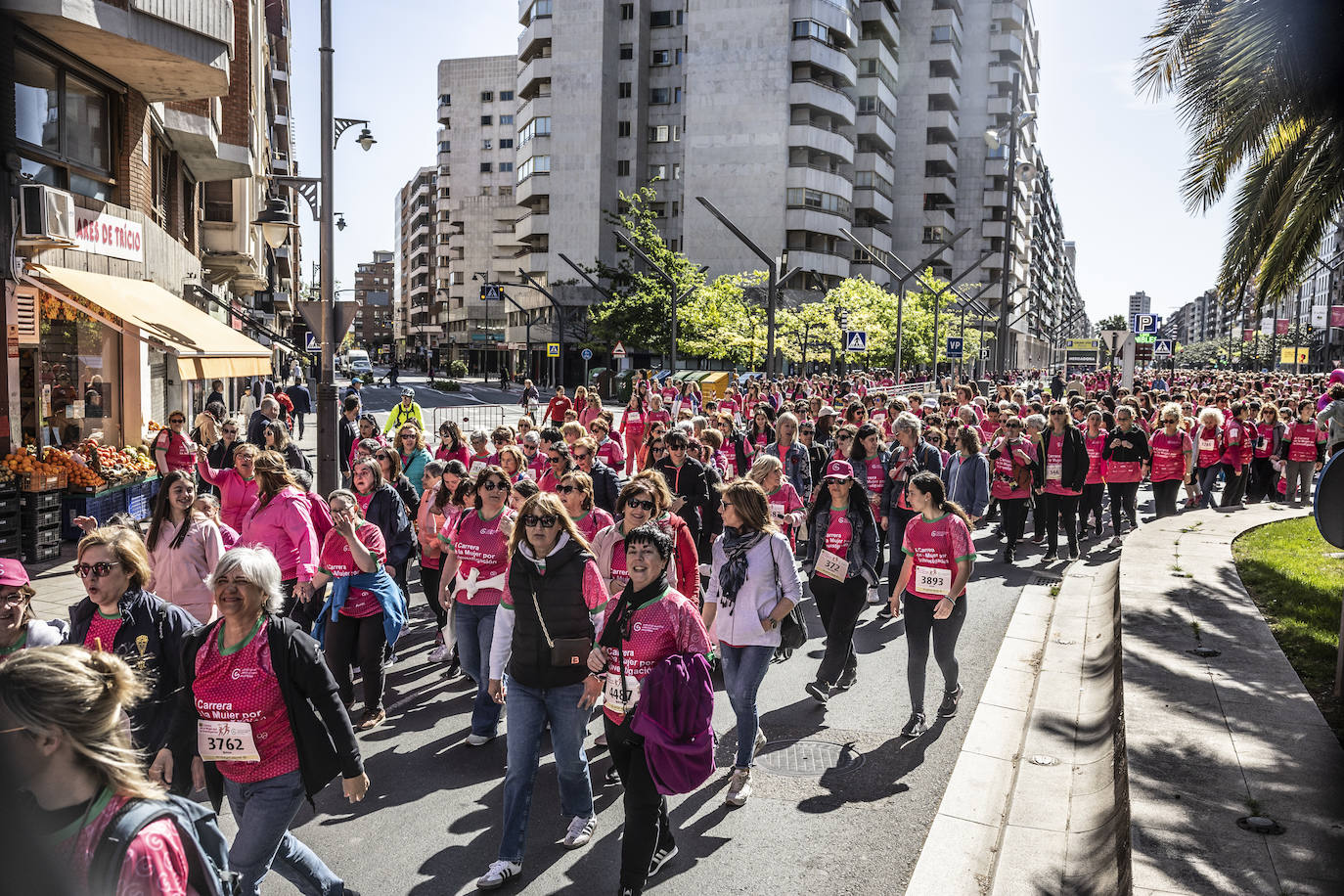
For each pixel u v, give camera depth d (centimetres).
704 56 7081
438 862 512
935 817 562
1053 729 689
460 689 807
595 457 1026
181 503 631
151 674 438
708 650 476
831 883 490
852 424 1176
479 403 5134
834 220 7244
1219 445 1698
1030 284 11819
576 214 7556
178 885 232
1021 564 1299
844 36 7350
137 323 1329
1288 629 816
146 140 1736
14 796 222
